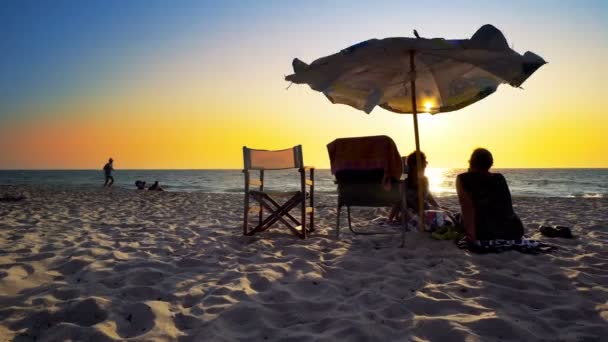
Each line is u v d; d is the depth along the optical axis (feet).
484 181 14.10
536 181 135.74
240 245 15.98
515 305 8.89
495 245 13.57
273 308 8.90
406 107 18.75
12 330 7.85
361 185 15.42
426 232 16.19
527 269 11.46
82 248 14.78
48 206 31.99
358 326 7.66
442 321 7.80
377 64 15.05
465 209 14.07
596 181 134.92
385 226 19.36
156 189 62.13
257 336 7.55
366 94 17.22
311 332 7.69
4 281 10.48
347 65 14.70
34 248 14.85
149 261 12.75
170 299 9.59
